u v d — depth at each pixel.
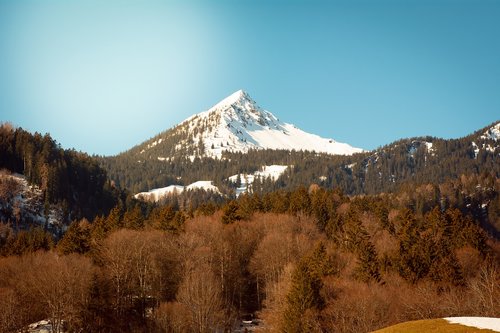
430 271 76.88
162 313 76.25
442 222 102.19
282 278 80.75
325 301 66.81
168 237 100.69
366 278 75.38
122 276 85.94
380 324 61.19
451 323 41.22
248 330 81.38
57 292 71.88
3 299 69.00
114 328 78.94
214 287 80.62
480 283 63.00
